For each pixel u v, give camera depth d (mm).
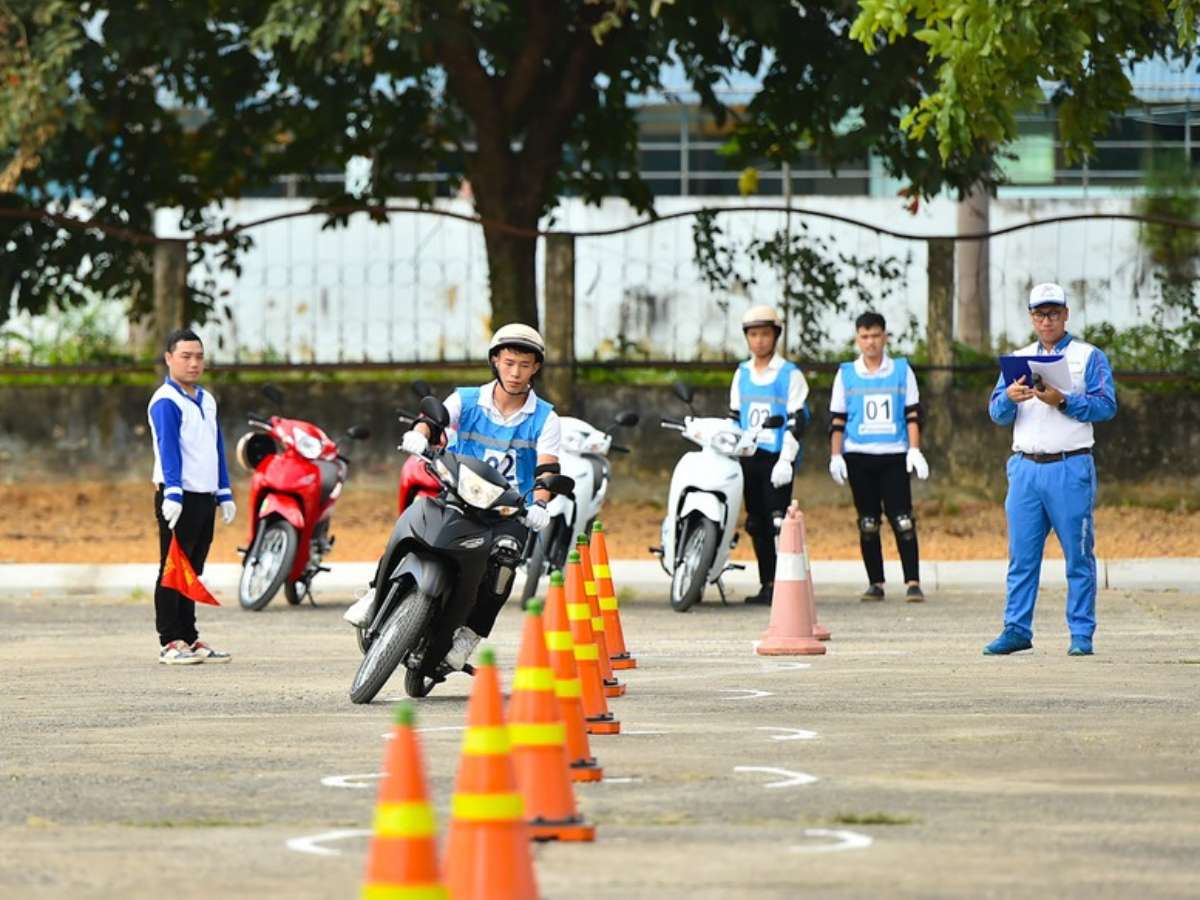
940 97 36688
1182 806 19641
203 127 67750
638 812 19266
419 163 68812
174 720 26672
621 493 62812
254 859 17250
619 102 68062
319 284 67000
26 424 64125
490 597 27688
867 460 45781
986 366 61719
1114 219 62594
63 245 67438
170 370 34250
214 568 50812
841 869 16641
